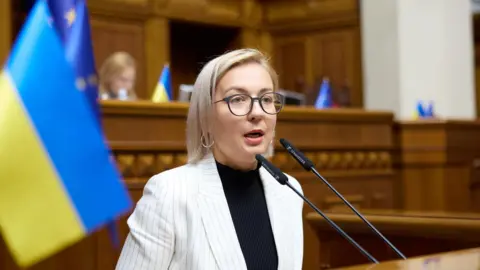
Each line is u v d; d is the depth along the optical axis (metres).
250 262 3.00
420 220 4.71
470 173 8.72
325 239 5.17
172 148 5.44
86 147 2.50
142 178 5.28
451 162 8.39
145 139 5.32
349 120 7.33
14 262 4.46
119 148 5.13
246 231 3.06
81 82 4.20
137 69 11.45
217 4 12.43
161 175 3.04
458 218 4.63
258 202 3.17
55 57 2.51
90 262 4.71
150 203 2.94
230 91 3.03
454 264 2.63
